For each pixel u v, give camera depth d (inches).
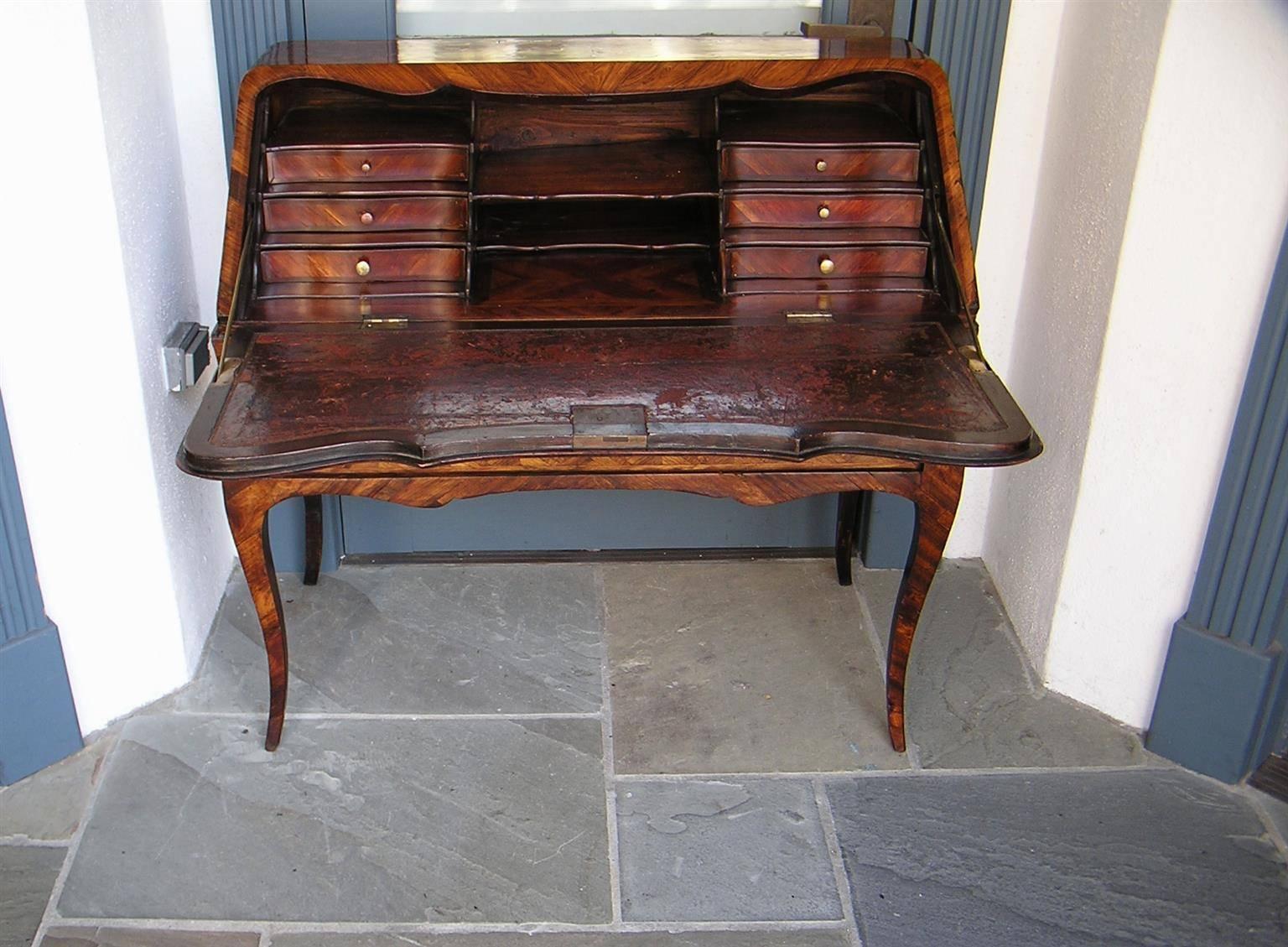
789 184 96.4
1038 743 102.9
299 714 103.6
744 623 116.0
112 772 97.2
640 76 92.7
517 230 99.3
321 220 94.7
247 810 94.3
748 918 87.0
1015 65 105.4
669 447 81.4
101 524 95.7
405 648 111.6
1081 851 92.8
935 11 102.2
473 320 93.7
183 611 105.2
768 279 97.1
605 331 92.9
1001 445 81.3
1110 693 104.9
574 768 99.3
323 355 89.4
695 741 102.3
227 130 104.4
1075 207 101.0
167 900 87.0
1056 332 105.3
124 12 91.6
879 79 95.0
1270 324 86.7
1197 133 86.7
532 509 121.7
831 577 122.5
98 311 90.4
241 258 92.4
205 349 104.6
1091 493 100.3
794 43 100.3
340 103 101.0
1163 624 99.7
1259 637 94.6
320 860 90.5
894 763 100.6
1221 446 92.4
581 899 88.2
